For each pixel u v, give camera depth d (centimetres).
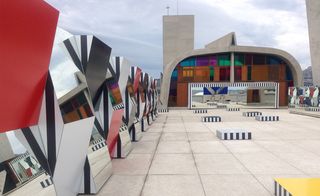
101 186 616
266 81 3759
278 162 832
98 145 664
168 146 1112
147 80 1791
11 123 350
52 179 424
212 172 730
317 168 762
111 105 777
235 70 3747
